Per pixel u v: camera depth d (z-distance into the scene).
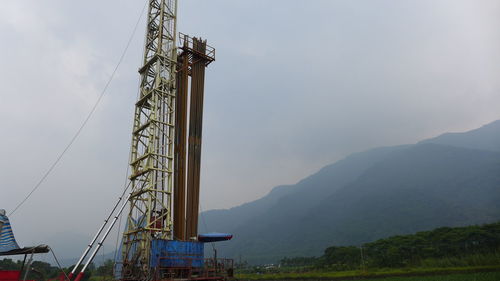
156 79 40.09
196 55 44.53
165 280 30.48
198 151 41.47
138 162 40.16
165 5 44.03
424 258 95.31
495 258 75.31
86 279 58.19
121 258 37.31
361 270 87.00
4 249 20.78
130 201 39.09
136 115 42.38
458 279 47.53
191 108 42.75
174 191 39.09
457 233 110.50
